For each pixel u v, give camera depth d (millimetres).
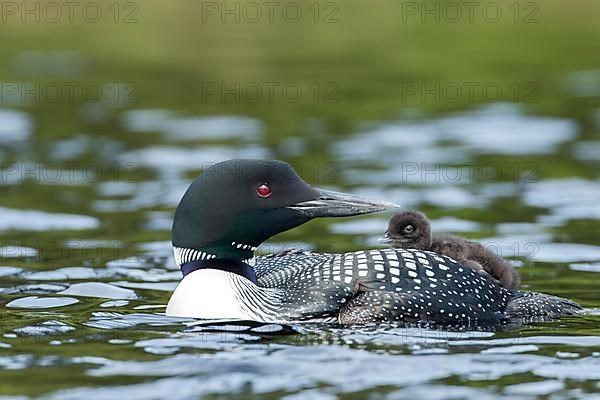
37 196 14898
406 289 8812
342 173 15867
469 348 8070
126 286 10555
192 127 19719
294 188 9117
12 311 9453
